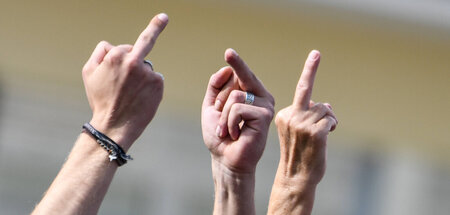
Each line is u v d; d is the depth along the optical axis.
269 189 16.88
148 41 5.50
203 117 6.04
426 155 17.27
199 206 16.72
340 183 17.39
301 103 6.12
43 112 15.62
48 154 15.89
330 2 16.09
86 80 5.54
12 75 14.92
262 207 16.88
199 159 16.66
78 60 14.89
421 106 17.03
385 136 16.95
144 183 16.53
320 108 6.14
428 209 17.39
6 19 14.60
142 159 16.48
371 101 16.73
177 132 16.39
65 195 5.20
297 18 16.16
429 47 17.03
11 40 14.65
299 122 6.09
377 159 17.31
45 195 5.25
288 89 16.06
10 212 15.78
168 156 16.50
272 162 16.84
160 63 15.41
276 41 16.05
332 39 16.44
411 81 16.95
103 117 5.43
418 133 17.06
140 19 15.12
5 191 15.80
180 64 15.49
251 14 15.92
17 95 15.34
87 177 5.27
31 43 14.71
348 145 17.20
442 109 17.11
